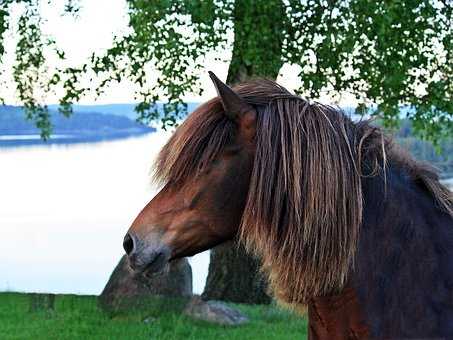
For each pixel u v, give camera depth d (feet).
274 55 30.12
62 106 36.35
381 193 8.98
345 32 29.76
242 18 30.53
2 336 25.55
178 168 8.78
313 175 8.57
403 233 8.93
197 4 28.04
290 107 8.84
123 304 28.25
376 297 8.74
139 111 33.96
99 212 76.54
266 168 8.60
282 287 8.87
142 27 28.86
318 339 9.03
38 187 104.99
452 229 9.19
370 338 8.71
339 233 8.58
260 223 8.60
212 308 27.78
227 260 34.60
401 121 33.35
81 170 132.87
